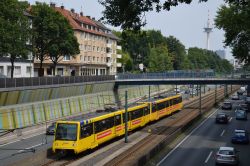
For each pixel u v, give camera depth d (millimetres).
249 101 81688
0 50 48500
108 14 18969
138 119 49906
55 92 61344
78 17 103438
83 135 34250
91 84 74562
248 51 52281
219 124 57500
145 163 29781
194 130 50812
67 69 94250
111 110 42688
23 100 52656
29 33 54750
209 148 38500
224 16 50125
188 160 32812
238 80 79938
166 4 18469
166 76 83188
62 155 34312
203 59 198250
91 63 105500
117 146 39719
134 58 143875
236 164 30641
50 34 65062
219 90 147875
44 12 64438
